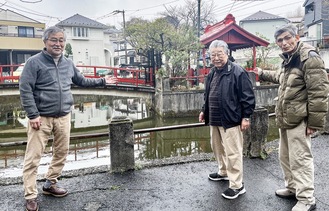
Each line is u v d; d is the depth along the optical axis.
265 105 13.27
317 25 26.16
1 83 13.53
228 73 3.00
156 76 13.48
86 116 14.73
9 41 26.28
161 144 9.27
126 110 16.36
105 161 7.23
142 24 19.06
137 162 4.20
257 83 13.64
